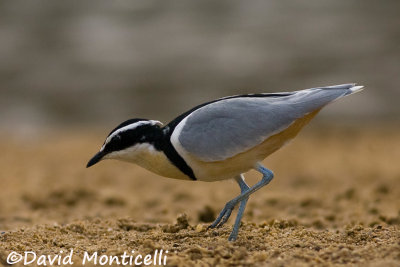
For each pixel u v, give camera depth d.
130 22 31.50
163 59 28.19
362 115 23.77
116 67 27.72
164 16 32.00
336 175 16.00
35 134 23.09
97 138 22.34
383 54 26.89
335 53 27.45
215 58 27.83
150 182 16.02
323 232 8.66
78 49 29.34
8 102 25.83
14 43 29.84
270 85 25.45
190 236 8.58
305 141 21.28
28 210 12.94
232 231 8.11
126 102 25.39
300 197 13.22
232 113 7.99
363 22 30.00
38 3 33.44
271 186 15.33
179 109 24.59
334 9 31.61
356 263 7.02
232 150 7.89
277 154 19.53
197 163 7.96
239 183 8.55
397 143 20.19
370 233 8.22
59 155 19.81
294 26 30.06
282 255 7.41
